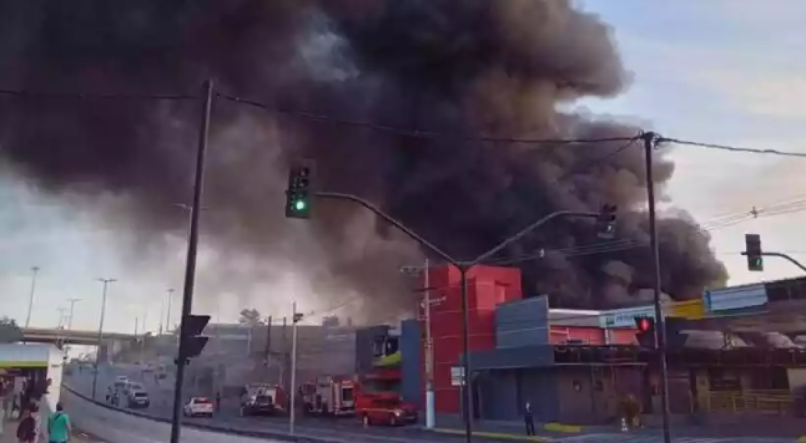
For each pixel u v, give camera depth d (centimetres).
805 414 3675
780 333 4166
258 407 5759
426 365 4075
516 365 3784
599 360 3625
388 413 4144
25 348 3791
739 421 3431
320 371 7931
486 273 4469
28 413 2002
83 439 2892
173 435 1162
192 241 1276
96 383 9450
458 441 2888
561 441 2756
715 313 3575
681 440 2609
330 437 3197
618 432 3108
